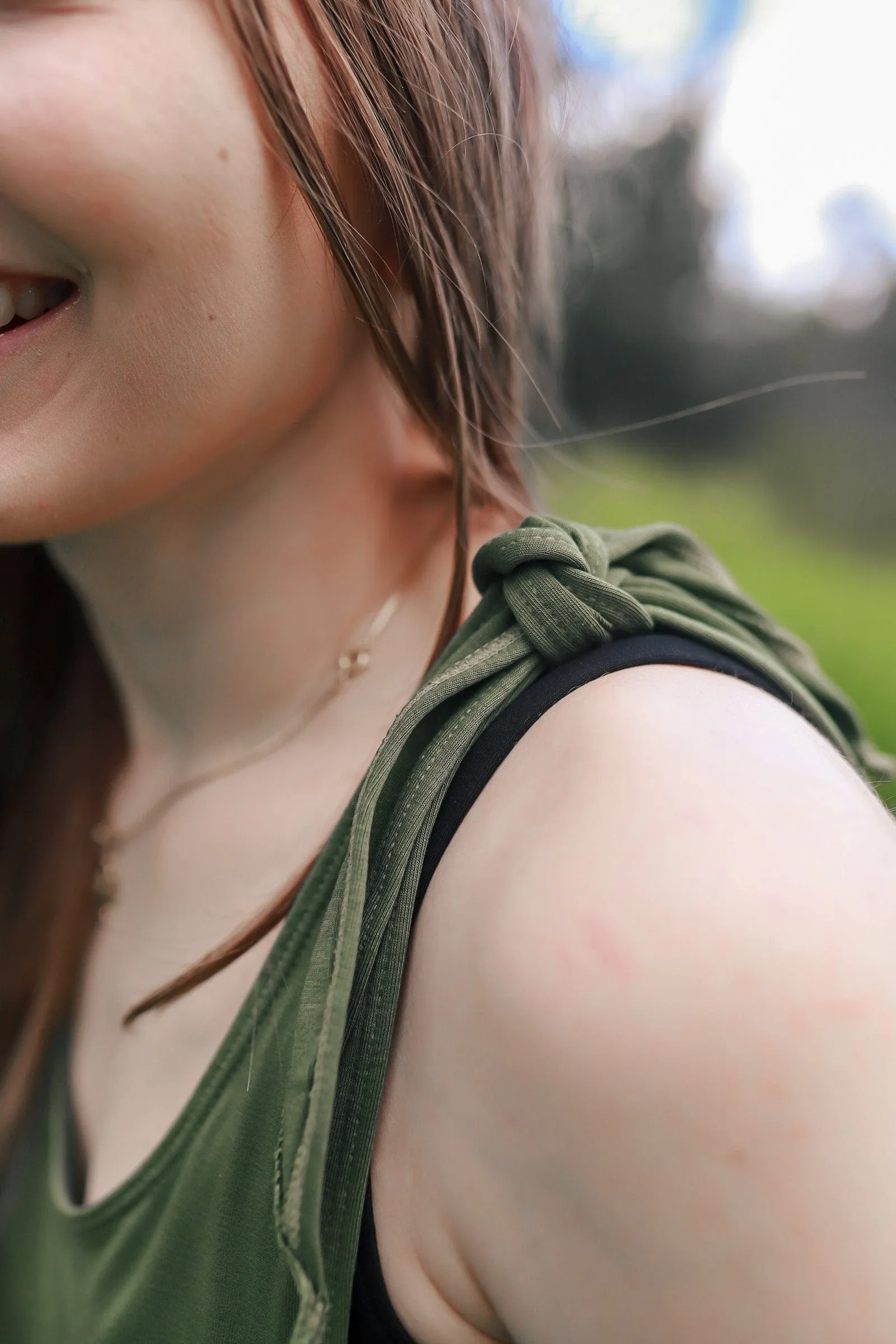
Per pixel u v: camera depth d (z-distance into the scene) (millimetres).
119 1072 416
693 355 4973
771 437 4309
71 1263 396
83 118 324
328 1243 316
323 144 354
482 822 318
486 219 403
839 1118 273
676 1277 278
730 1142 274
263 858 409
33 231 333
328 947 326
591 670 330
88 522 365
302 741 415
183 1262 356
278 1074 346
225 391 355
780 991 276
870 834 300
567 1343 292
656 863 288
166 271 339
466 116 387
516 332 433
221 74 337
